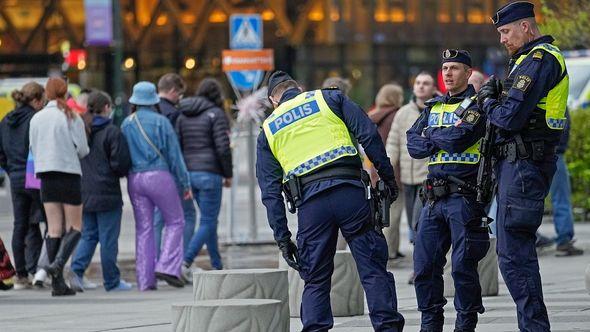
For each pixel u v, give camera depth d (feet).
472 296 76.13
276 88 73.46
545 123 68.64
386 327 70.28
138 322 90.38
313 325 70.95
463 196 75.00
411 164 116.26
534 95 67.72
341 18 419.95
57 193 109.50
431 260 76.54
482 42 421.18
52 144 109.19
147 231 115.24
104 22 355.15
